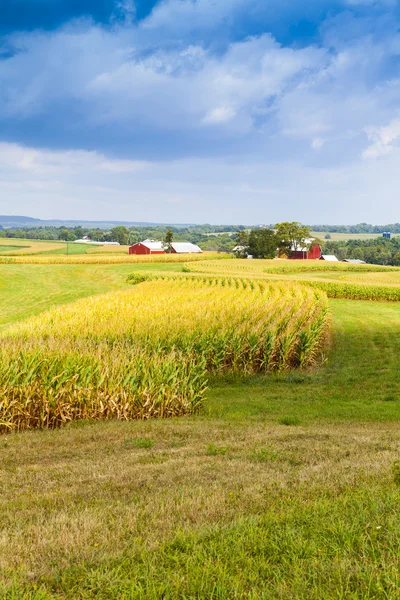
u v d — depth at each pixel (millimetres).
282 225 160375
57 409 13102
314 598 3967
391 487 6367
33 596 4172
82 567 4574
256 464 8125
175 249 157250
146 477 7578
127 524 5570
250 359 21047
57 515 5914
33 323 25141
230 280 54938
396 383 18125
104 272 76688
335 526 5117
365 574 4188
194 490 6699
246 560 4574
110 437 10859
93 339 20859
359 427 11922
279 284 49562
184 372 15133
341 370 20719
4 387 12477
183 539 4984
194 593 4113
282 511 5656
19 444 10461
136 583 4258
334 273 86812
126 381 13812
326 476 7207
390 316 36844
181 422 12766
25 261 93188
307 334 21656
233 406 15500
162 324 24000
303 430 11258
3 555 4891
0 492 7199
